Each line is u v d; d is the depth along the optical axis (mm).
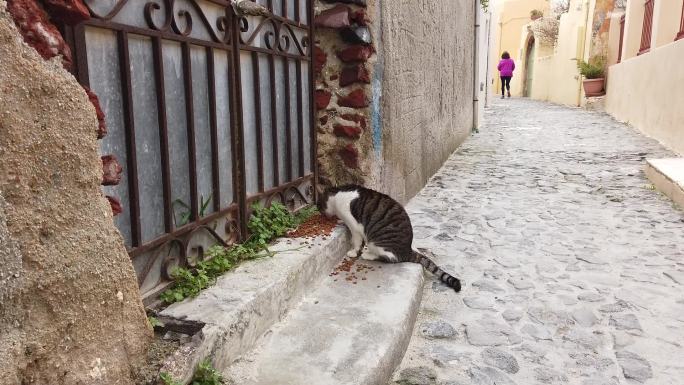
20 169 1504
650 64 11664
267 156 3643
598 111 17531
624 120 14141
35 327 1578
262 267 3037
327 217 4090
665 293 3764
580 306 3564
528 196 6621
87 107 1746
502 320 3373
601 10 17922
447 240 4902
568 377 2779
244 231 3330
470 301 3639
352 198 3875
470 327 3277
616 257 4484
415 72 6113
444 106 8727
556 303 3609
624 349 3047
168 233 2639
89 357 1783
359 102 4379
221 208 3117
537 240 4926
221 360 2365
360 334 2779
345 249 3951
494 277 4059
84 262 1745
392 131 5176
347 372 2432
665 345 3086
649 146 10266
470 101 13062
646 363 2906
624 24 15414
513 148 10680
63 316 1669
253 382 2340
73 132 1685
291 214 3873
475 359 2926
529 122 15438
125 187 2389
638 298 3684
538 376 2783
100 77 2223
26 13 1552
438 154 8312
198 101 2873
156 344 2189
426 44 6719
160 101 2539
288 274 2977
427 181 7387
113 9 2246
